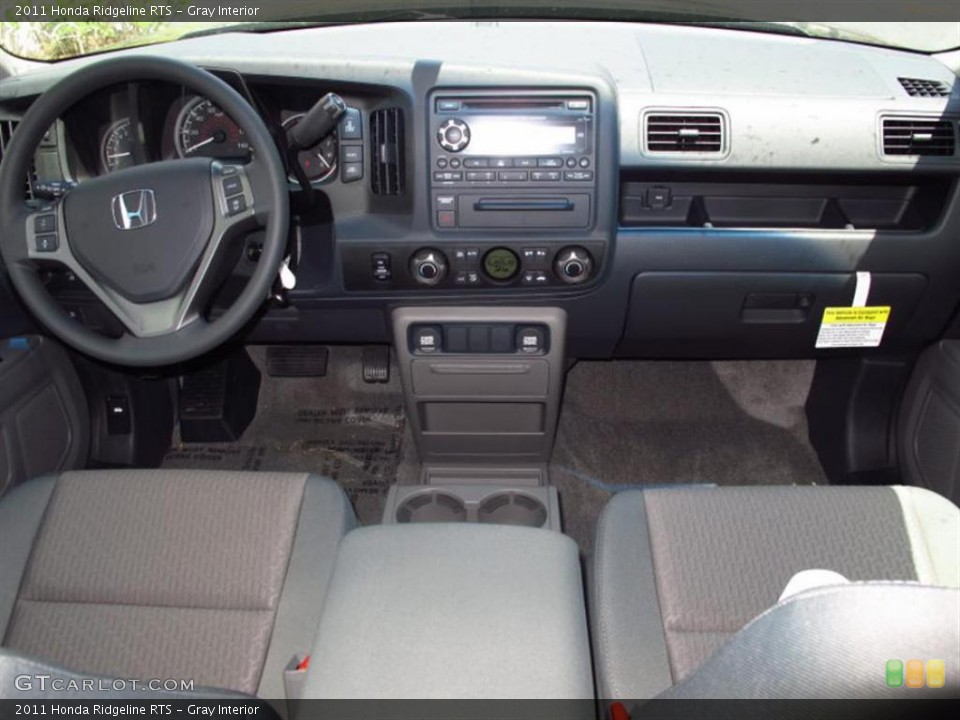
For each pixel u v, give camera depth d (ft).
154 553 4.23
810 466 7.74
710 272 5.84
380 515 7.32
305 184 5.27
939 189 5.64
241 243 4.84
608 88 5.27
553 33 6.10
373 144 5.48
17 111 5.54
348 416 8.27
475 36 6.03
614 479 7.64
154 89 5.25
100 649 3.91
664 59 5.82
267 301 5.69
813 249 5.71
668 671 3.64
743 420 8.14
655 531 4.18
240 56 5.39
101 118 5.52
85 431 7.07
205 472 4.61
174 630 3.97
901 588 2.12
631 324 6.19
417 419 6.52
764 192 6.01
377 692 2.76
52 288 5.67
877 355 6.75
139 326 4.59
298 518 4.39
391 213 5.62
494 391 6.29
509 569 3.26
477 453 6.77
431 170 5.42
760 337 6.29
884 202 6.03
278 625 3.97
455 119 5.31
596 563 4.15
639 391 8.36
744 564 4.00
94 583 4.13
